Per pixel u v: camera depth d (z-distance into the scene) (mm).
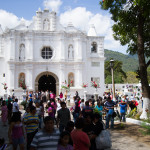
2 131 14766
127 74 91312
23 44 40344
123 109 17031
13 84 38875
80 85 40281
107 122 14648
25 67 39656
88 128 7781
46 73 40250
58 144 6004
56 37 40969
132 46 20750
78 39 40938
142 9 16266
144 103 17547
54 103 15805
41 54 40906
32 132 9000
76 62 40406
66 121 10891
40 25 41000
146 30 19531
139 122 15914
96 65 42469
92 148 7297
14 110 17062
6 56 40188
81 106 16234
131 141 11562
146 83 17422
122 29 18578
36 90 39438
